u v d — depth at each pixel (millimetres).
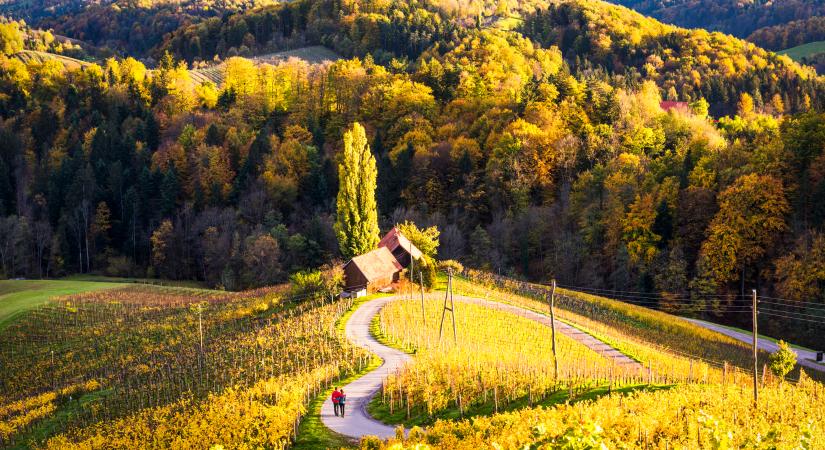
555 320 77562
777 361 53969
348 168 97750
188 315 87812
